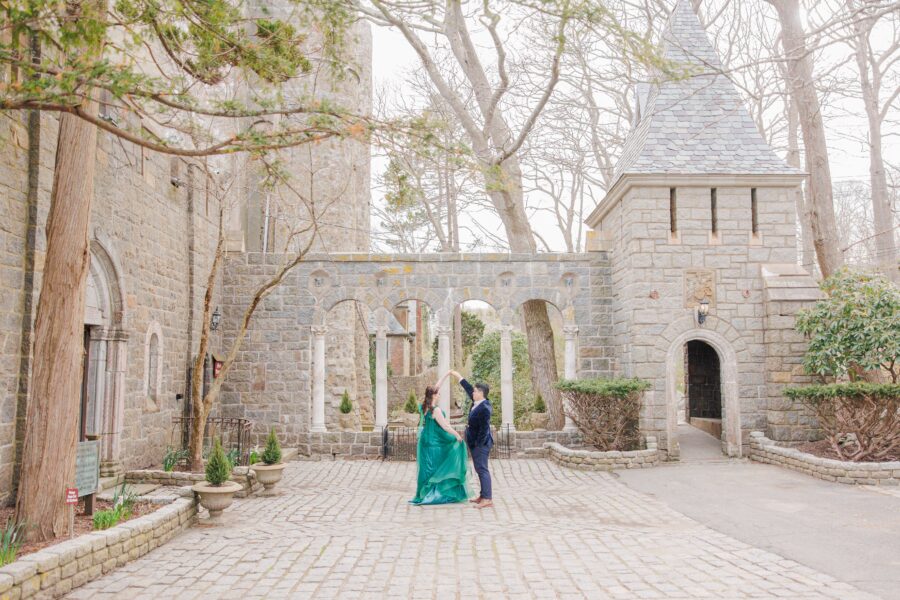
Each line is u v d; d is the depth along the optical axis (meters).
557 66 11.77
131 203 12.95
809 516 9.41
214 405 17.12
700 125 16.84
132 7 8.02
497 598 6.04
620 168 18.30
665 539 8.20
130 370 12.85
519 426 22.02
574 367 17.66
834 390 12.84
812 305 15.62
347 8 9.66
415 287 17.77
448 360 17.59
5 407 9.35
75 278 7.63
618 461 14.58
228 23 8.52
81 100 6.62
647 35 14.21
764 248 16.19
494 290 17.80
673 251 16.09
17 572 5.62
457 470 10.83
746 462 15.23
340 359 22.81
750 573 6.73
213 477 9.28
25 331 9.71
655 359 15.87
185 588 6.42
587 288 17.88
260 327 17.73
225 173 18.11
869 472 11.98
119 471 12.16
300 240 22.48
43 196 10.05
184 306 15.80
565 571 6.84
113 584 6.56
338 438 17.20
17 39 6.37
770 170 16.11
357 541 8.16
